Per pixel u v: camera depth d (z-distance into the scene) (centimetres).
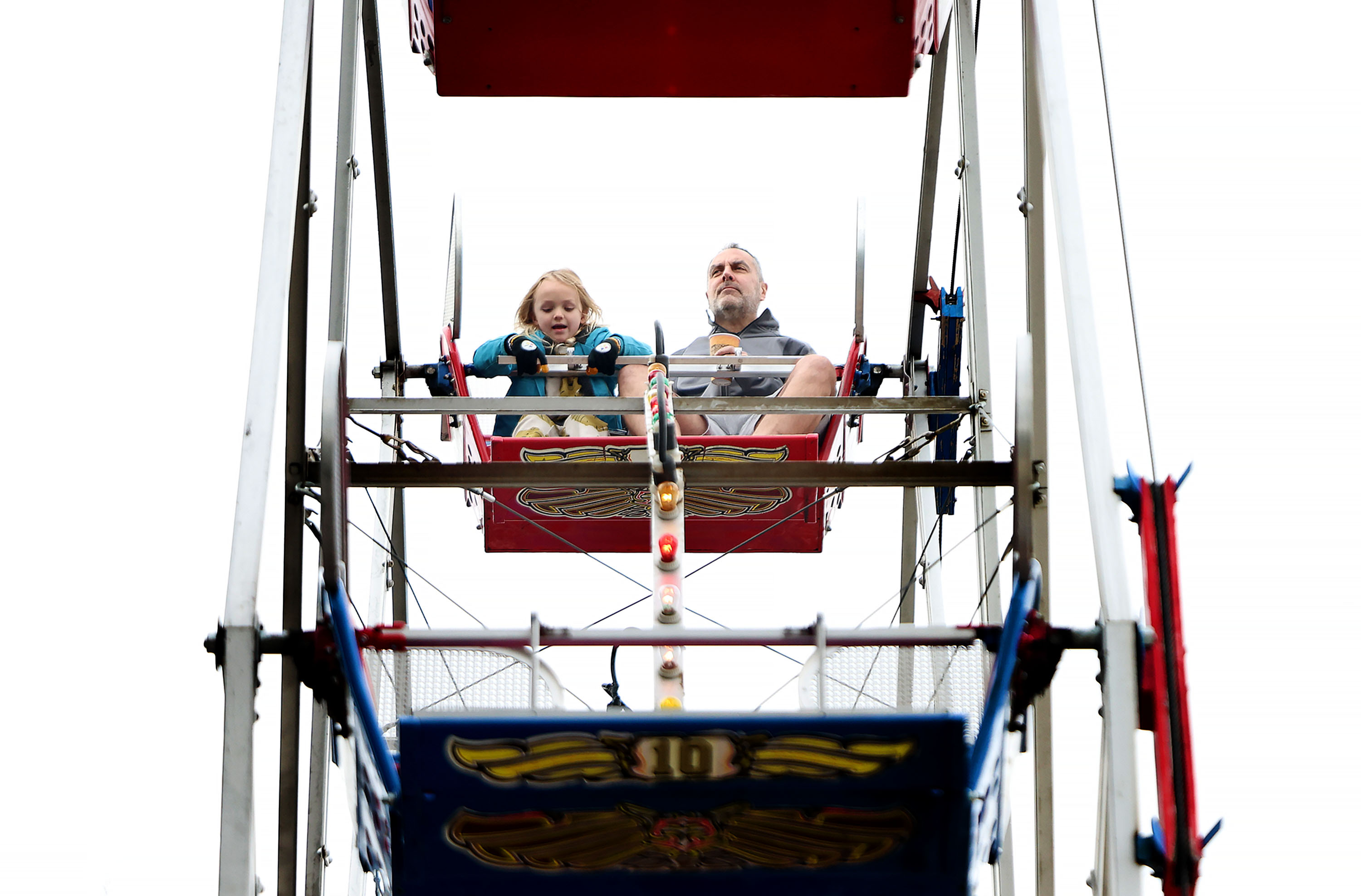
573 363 1051
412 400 848
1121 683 675
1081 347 710
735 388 1109
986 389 955
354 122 962
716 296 1143
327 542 684
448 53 1070
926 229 1059
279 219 715
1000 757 675
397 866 672
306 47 744
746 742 641
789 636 690
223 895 650
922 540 1065
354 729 662
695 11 1051
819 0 1046
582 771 649
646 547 1063
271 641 675
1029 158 802
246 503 678
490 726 638
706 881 682
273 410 691
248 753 659
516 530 1043
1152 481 693
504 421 1071
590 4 1046
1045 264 800
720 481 802
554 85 1087
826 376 1023
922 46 1052
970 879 671
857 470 800
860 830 665
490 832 665
